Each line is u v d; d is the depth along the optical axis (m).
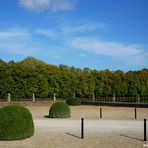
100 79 65.31
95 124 23.02
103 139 16.27
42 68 57.25
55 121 25.17
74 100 45.94
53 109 28.03
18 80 51.22
